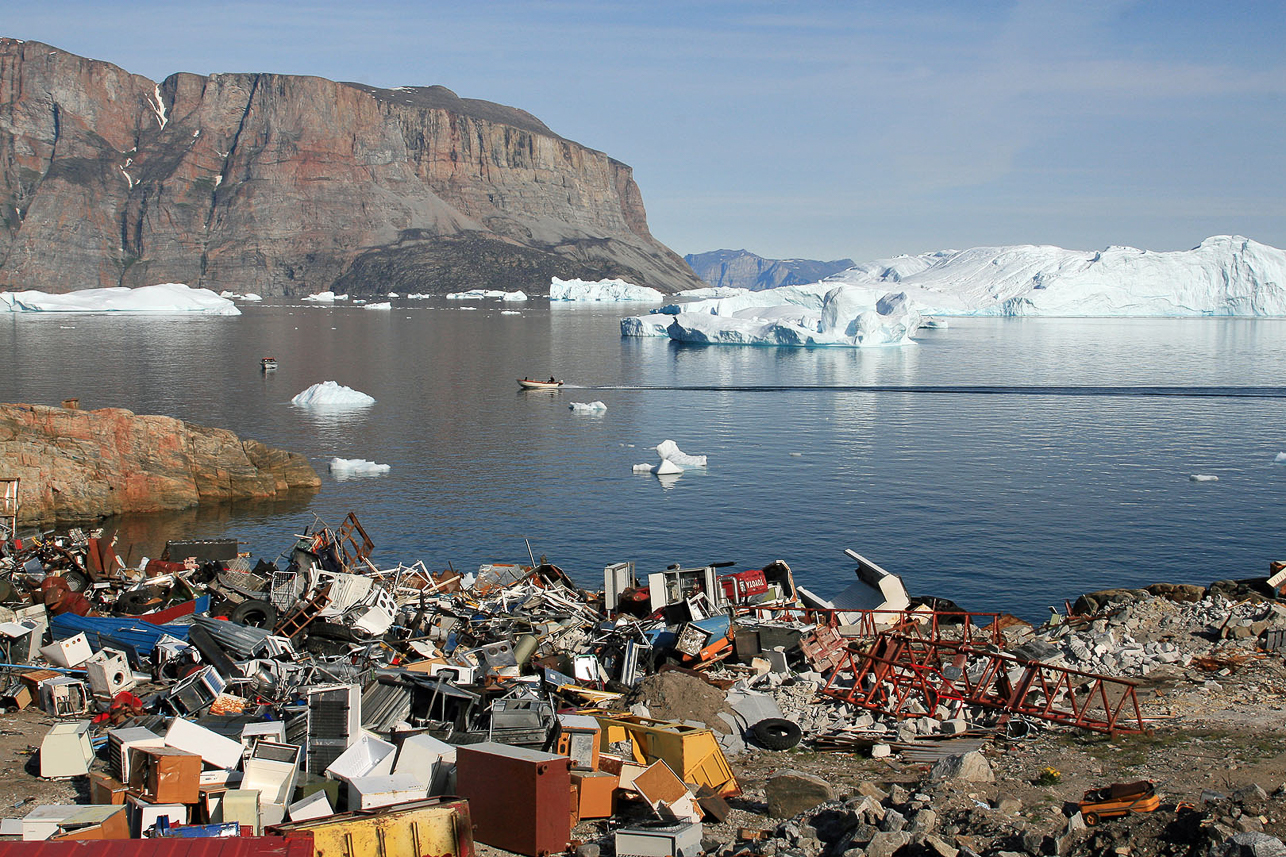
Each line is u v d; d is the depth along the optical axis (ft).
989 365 524.52
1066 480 228.22
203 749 54.13
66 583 98.78
